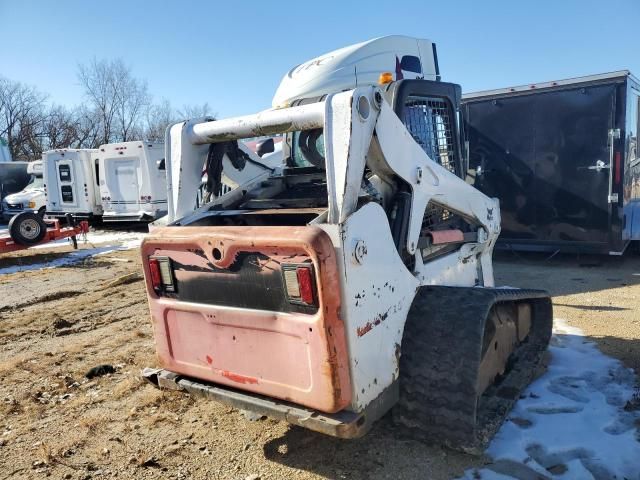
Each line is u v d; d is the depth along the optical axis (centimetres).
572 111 740
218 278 281
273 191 374
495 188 813
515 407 350
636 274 727
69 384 429
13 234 1066
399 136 301
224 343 289
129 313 644
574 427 325
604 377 394
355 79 626
